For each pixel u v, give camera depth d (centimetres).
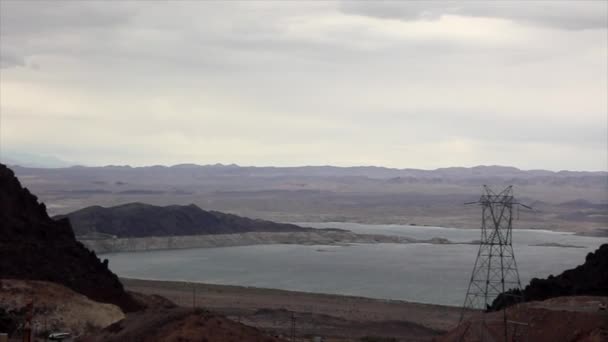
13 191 12569
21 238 11581
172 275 19825
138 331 6562
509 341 7369
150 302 12312
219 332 6312
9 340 7994
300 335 10425
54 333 8544
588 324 7112
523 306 8131
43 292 9400
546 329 7469
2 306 9019
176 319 6562
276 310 12850
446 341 8188
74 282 10925
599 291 10300
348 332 10912
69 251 11944
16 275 10288
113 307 9762
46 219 12794
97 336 7000
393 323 11756
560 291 10788
